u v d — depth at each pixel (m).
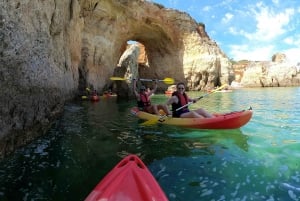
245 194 3.16
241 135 5.84
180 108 6.70
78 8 13.19
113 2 20.59
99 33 20.31
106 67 21.75
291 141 5.36
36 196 3.09
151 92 9.35
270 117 8.22
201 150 4.79
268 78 30.95
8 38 3.85
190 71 27.64
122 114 9.20
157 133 6.08
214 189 3.29
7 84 3.88
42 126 5.76
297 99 14.36
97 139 5.63
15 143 4.44
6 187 3.29
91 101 14.30
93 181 3.50
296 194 3.15
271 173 3.75
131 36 26.12
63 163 4.12
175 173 3.77
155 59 29.47
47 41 6.05
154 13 24.73
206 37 29.50
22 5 4.49
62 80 8.69
